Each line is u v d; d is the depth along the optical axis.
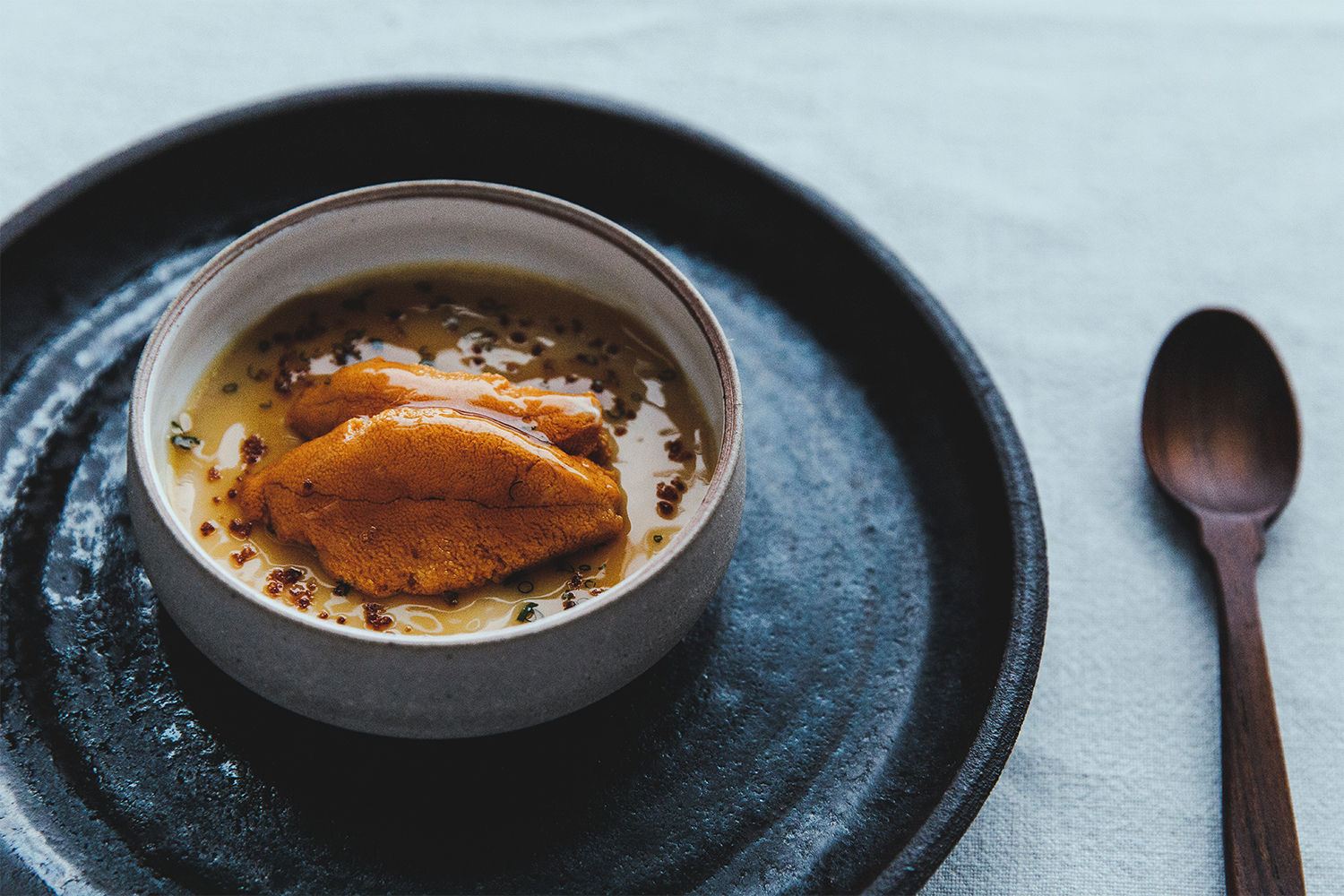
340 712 0.39
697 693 0.41
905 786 0.41
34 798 0.39
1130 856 0.42
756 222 0.46
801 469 0.44
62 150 0.49
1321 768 0.43
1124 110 0.53
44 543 0.41
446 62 0.53
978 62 0.54
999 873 0.42
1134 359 0.49
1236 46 0.54
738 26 0.54
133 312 0.44
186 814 0.39
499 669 0.38
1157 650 0.45
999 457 0.43
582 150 0.47
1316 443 0.48
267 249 0.41
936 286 0.50
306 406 0.41
